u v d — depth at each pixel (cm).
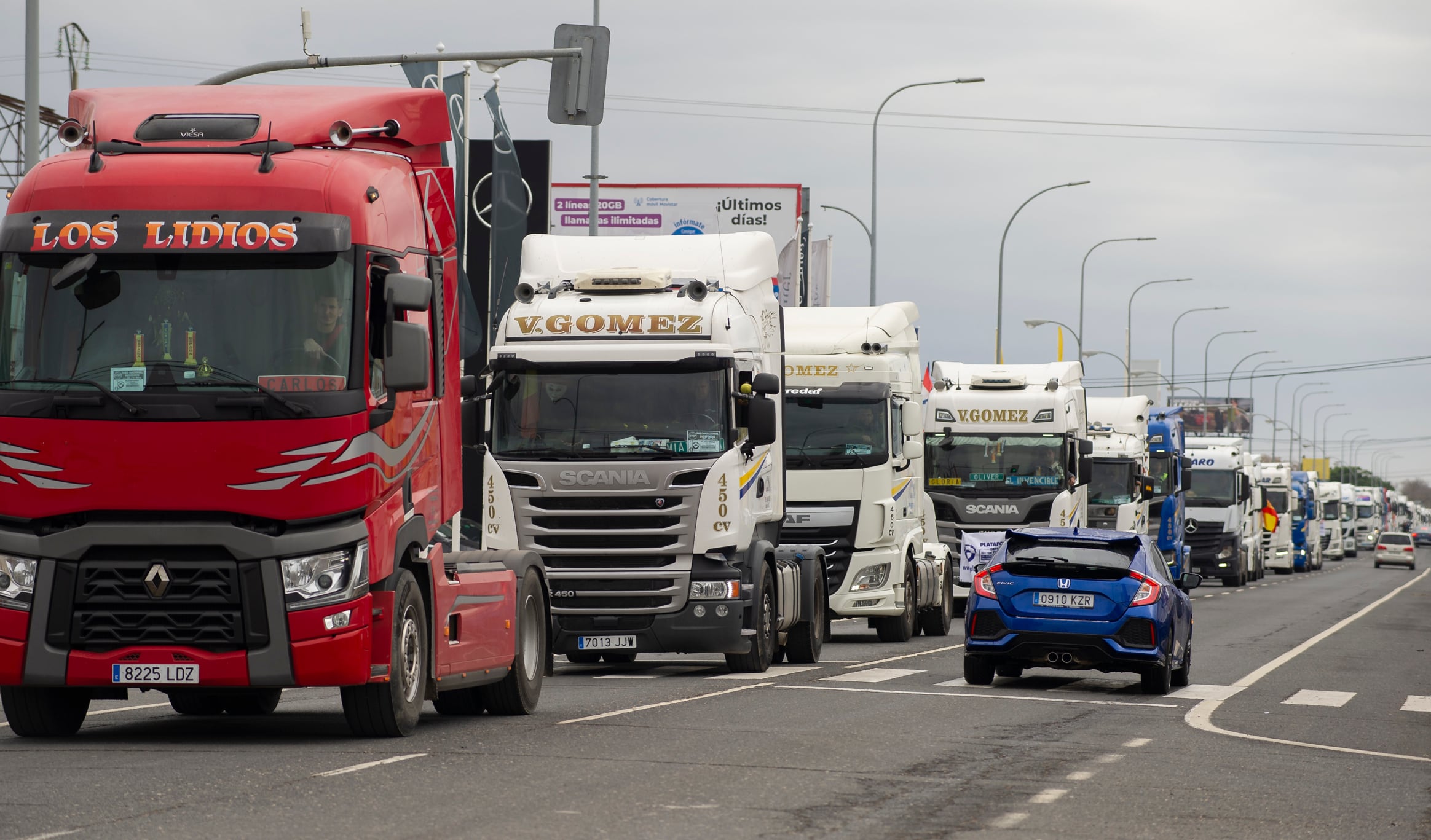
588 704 3030
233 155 2261
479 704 2798
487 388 3606
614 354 3541
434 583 2439
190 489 2144
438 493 2503
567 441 3541
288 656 2159
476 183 7956
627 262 3781
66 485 2148
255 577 2158
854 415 4781
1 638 2172
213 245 2181
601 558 3566
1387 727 2966
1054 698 3359
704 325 3559
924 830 1711
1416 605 8431
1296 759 2442
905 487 5022
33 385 2159
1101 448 7844
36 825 1633
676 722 2705
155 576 2159
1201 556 11088
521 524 3550
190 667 2162
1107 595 3462
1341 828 1825
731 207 9062
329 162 2270
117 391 2147
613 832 1655
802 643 4169
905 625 5044
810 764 2197
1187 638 3775
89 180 2209
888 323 4903
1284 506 14825
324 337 2178
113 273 2178
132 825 1638
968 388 6425
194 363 2156
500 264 7675
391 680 2295
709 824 1712
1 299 2186
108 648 2172
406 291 2222
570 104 4256
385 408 2259
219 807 1750
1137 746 2534
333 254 2198
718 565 3575
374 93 2500
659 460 3522
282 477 2148
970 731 2680
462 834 1620
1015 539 3597
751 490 3666
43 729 2378
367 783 1941
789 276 9025
